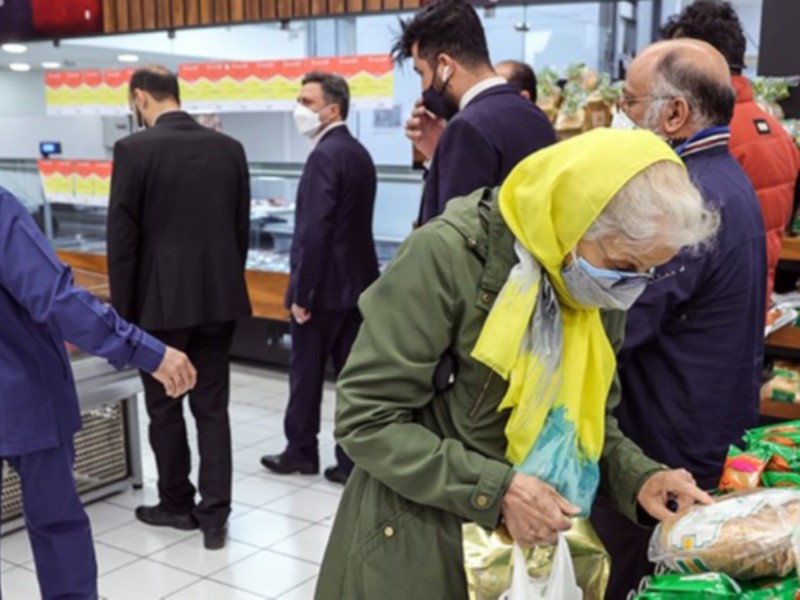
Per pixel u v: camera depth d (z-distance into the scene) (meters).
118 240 3.06
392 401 1.28
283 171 5.38
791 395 2.85
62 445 2.20
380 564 1.36
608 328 1.44
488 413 1.29
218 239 3.17
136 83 3.19
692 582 1.15
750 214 1.75
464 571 1.32
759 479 1.43
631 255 1.13
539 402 1.25
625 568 1.80
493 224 1.26
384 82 4.93
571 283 1.20
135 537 3.33
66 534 2.25
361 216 3.76
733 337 1.73
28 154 8.64
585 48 5.05
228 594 2.91
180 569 3.08
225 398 3.30
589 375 1.32
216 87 5.51
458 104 2.59
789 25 3.06
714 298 1.71
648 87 1.80
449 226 1.29
